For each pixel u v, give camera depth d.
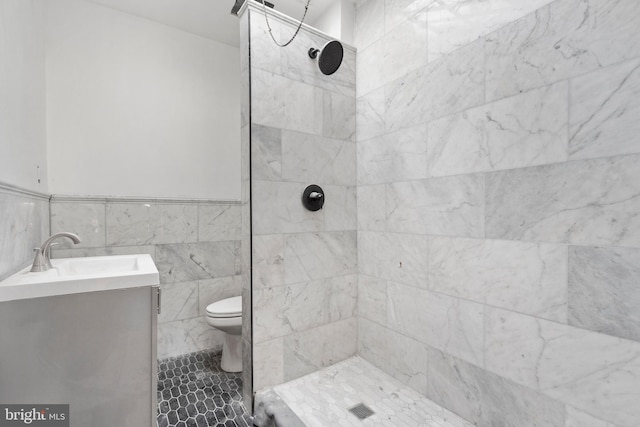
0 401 0.89
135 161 2.09
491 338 1.21
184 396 1.67
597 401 0.94
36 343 0.93
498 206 1.19
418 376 1.52
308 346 1.70
